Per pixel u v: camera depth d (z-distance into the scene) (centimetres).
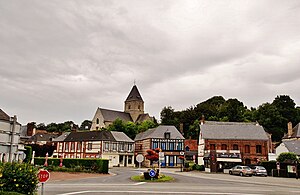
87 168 3941
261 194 1745
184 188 2009
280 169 4009
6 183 1041
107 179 2808
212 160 4959
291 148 5316
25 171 1081
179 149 6369
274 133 7750
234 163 5009
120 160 6531
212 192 1788
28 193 1073
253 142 5509
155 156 3022
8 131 895
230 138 5522
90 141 6444
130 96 10644
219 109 8750
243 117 8388
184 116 8756
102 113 9494
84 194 1568
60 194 1535
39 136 8819
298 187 2327
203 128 5706
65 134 7494
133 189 1870
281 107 8244
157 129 6506
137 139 7031
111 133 6612
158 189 1902
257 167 4053
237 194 1716
